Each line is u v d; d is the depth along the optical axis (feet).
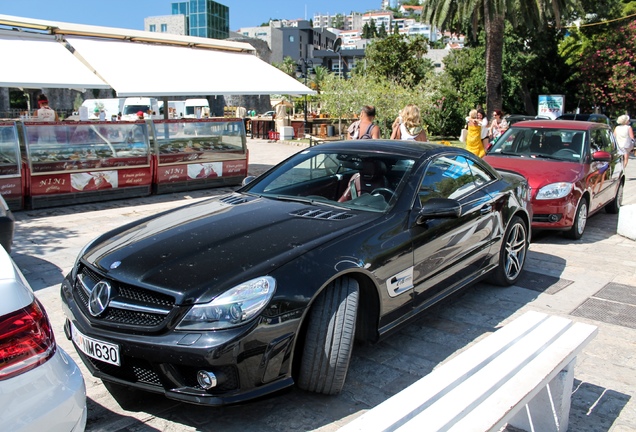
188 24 299.99
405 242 12.39
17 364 6.62
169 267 10.28
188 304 9.50
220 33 315.37
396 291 12.14
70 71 34.88
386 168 14.35
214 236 11.48
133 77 36.45
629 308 16.40
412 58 102.06
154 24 285.43
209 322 9.34
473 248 15.31
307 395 11.25
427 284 13.35
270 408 10.74
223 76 41.75
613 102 106.22
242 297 9.55
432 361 12.89
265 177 15.83
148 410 10.64
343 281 10.85
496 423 7.23
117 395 11.18
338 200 13.98
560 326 10.24
